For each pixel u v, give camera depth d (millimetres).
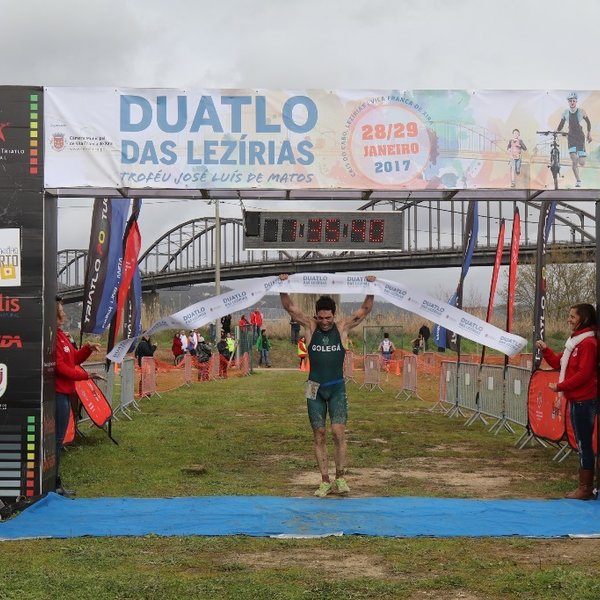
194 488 9281
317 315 9133
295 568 5922
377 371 26641
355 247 9219
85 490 9156
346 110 8875
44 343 8578
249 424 16125
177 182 8766
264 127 8836
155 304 64562
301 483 9766
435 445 13195
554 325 46812
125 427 15289
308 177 8852
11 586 5422
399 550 6449
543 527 7309
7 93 8633
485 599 5184
